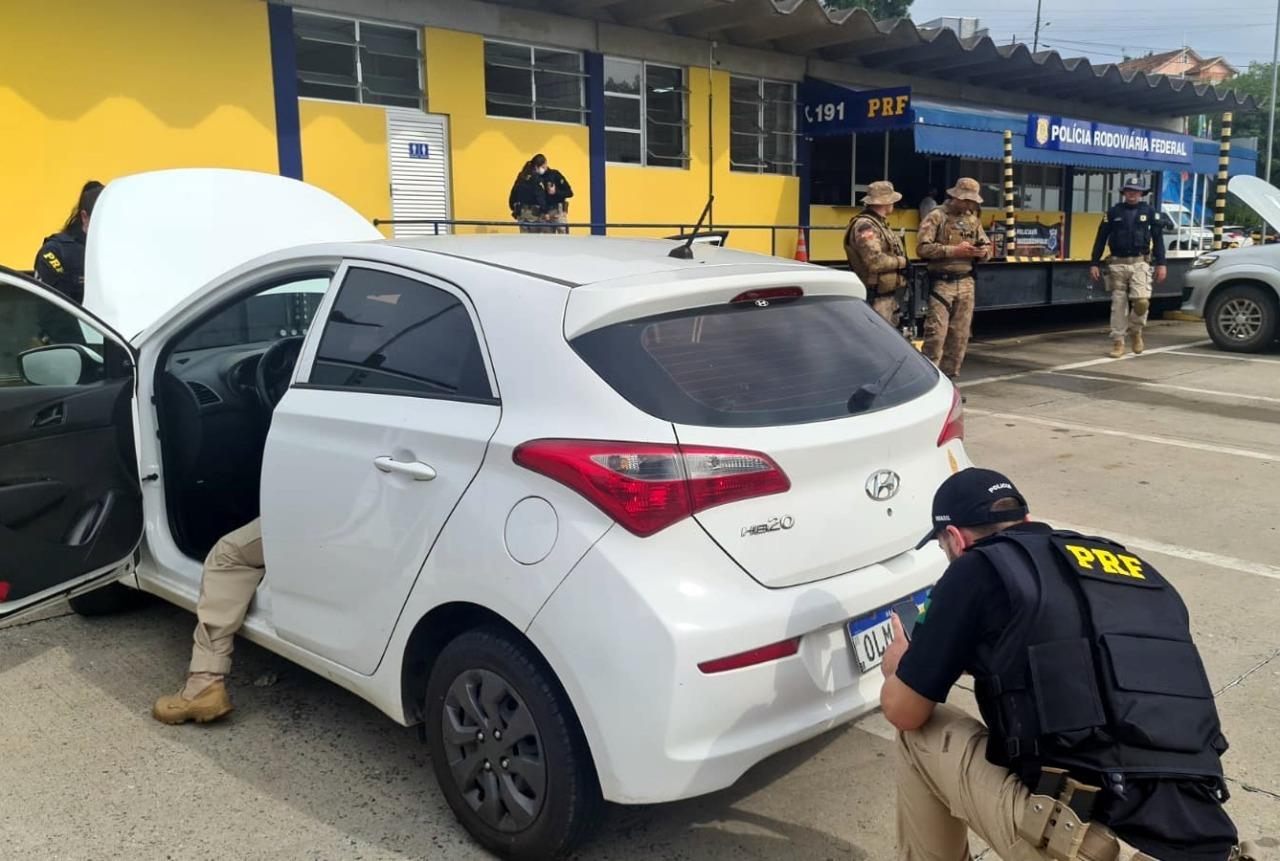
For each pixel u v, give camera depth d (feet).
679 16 40.01
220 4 29.50
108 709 11.83
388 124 33.55
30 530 10.65
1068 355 40.22
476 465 8.69
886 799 10.17
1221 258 40.29
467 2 34.65
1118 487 21.07
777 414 8.61
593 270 9.34
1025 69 50.65
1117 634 6.38
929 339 30.37
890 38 43.47
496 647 8.57
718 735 7.88
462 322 9.34
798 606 8.25
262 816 9.75
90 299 17.47
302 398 10.36
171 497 12.83
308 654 10.44
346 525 9.69
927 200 47.03
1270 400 30.42
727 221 44.42
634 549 7.84
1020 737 6.43
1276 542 17.69
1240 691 12.35
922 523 9.46
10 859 9.05
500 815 8.85
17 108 26.35
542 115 37.70
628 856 9.20
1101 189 63.87
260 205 19.61
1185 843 6.05
